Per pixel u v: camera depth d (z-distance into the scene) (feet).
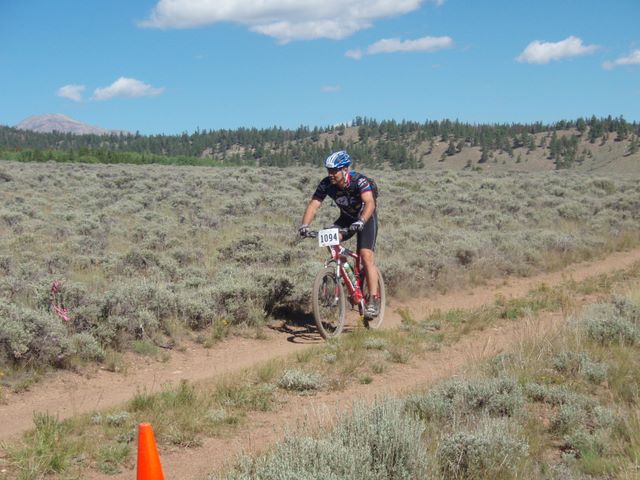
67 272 39.37
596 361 22.76
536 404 19.25
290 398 20.80
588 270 51.01
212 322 30.58
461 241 51.06
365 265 29.86
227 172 139.44
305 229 29.09
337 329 29.78
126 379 23.71
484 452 14.14
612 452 15.34
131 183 109.50
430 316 33.55
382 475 12.89
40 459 14.78
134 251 44.62
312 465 12.85
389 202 88.74
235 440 17.06
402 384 22.17
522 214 82.17
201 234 60.18
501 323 32.07
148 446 9.81
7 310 24.11
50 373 23.25
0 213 64.18
